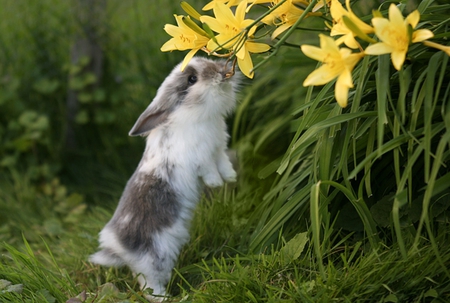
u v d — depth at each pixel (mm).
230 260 3842
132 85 6398
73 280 4051
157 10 6242
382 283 3121
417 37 2641
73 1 6375
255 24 3125
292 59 4980
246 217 4453
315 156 3455
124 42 6320
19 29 6504
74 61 6379
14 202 5645
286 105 5359
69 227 5309
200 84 3736
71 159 6340
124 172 6098
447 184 2840
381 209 3512
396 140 2922
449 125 2768
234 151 5262
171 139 3801
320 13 3213
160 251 3770
